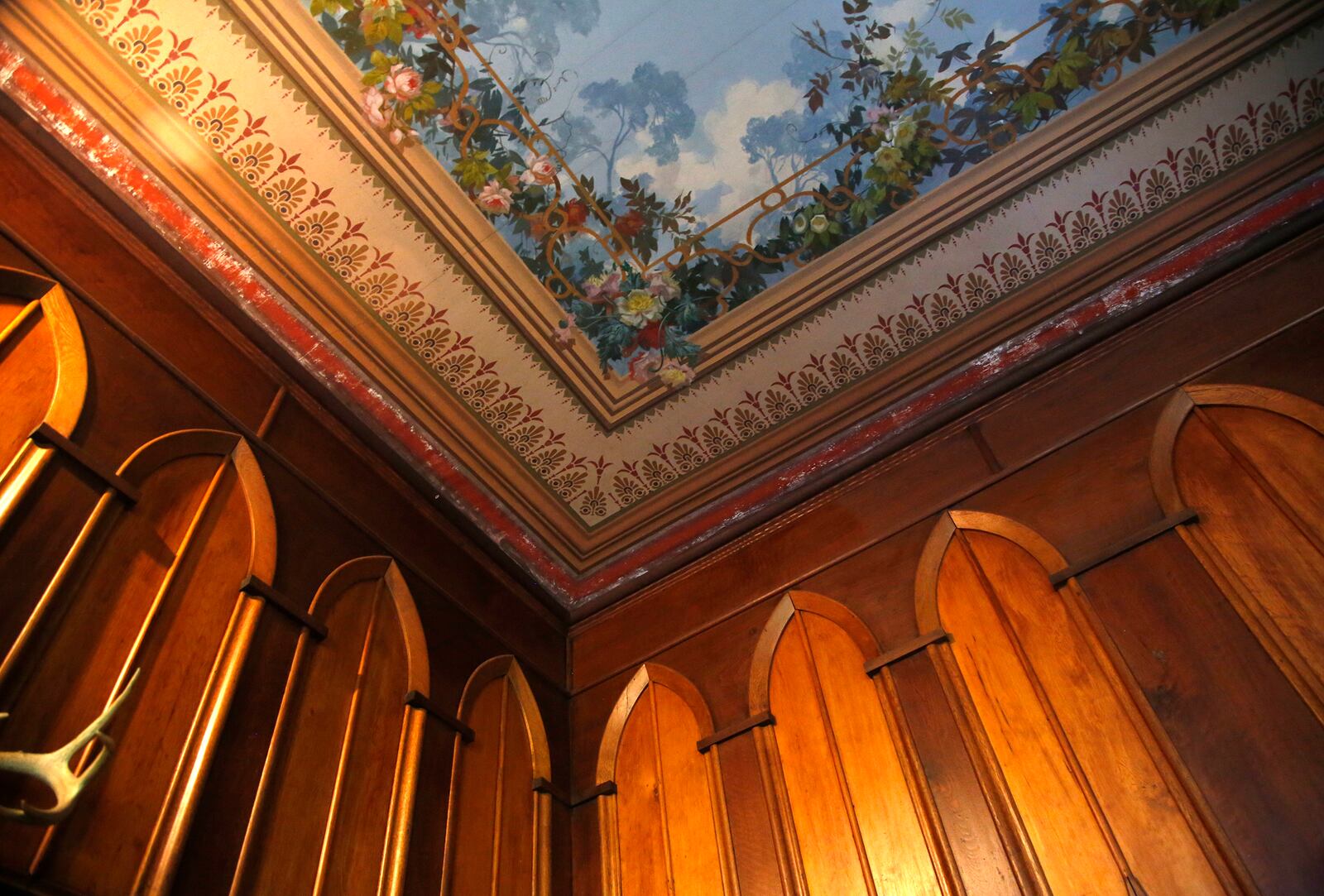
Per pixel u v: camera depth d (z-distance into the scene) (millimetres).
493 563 3701
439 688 3037
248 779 2223
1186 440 2867
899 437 3553
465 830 2814
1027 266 3389
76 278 2523
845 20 2969
